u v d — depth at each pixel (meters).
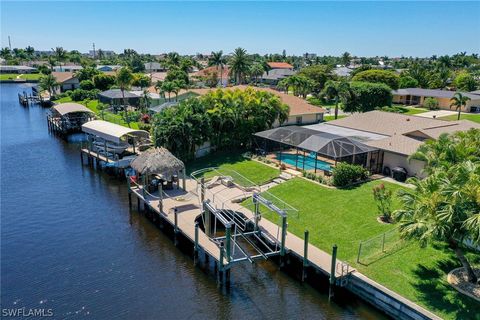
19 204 37.53
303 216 31.53
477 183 20.00
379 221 29.81
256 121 52.06
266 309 22.53
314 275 25.30
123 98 84.50
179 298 23.45
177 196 35.94
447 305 20.17
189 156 46.38
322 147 40.25
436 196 20.33
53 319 21.44
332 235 28.31
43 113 94.31
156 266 26.92
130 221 34.09
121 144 53.12
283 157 48.38
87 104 97.31
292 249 26.33
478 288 21.38
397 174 39.00
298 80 104.88
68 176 46.59
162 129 45.09
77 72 127.31
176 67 135.88
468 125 49.16
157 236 31.39
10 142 63.91
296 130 47.00
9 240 30.28
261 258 25.95
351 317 21.75
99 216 35.06
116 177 46.53
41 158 54.50
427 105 94.81
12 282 24.77
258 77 150.00
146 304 22.83
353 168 37.56
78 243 29.97
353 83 86.94
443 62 167.00
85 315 21.80
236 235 28.94
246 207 33.62
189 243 30.48
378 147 41.09
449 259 24.33
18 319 21.41
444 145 29.11
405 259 24.55
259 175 41.53
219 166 45.00
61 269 26.34
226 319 21.64
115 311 22.14
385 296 21.45
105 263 27.19
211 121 48.31
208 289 24.39
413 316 20.12
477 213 19.52
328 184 37.44
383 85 83.69
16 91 139.38
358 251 25.92
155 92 88.31
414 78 127.06
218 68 127.94
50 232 31.75
